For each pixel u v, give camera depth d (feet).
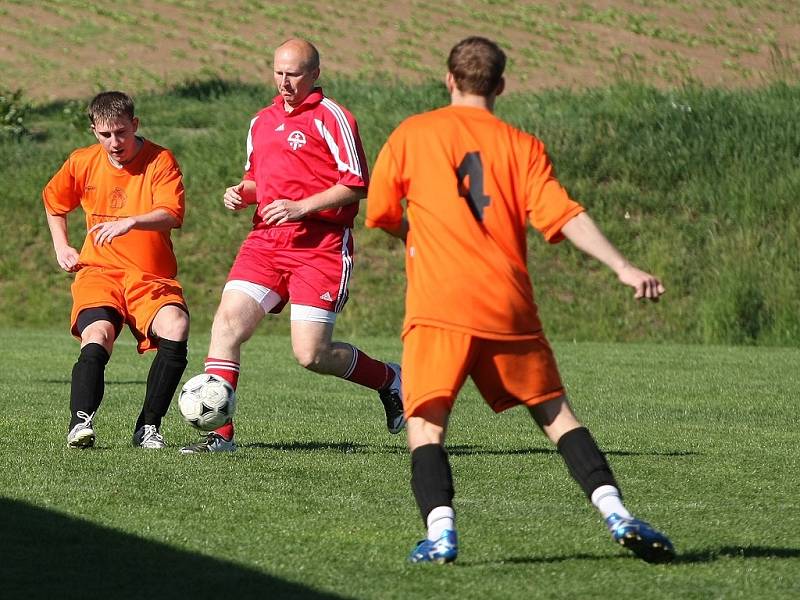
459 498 62.34
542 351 46.98
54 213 78.18
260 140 74.74
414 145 47.42
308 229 74.18
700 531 54.70
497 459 76.02
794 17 444.14
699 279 213.46
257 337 195.42
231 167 249.34
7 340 180.55
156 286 77.05
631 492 65.31
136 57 384.88
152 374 76.79
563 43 405.80
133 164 76.07
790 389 126.72
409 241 47.50
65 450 74.54
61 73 366.02
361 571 45.70
